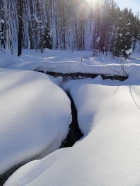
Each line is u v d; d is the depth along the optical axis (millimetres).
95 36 26969
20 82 5598
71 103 6121
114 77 8164
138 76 7750
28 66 8477
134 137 2570
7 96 4340
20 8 11555
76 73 8359
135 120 3137
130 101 4289
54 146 3791
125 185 1784
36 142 3436
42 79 6496
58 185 2053
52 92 5523
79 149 2697
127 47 16953
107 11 27891
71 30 32938
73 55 17906
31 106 4145
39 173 2607
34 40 24047
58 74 8445
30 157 3250
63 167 2354
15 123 3496
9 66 8859
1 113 3605
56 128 4039
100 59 15250
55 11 33688
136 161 2078
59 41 31219
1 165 2855
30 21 22141
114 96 5027
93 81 7906
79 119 4750
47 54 17359
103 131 3033
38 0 24547
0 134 3160
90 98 5512
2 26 14594
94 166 2166
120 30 18922
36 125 3730
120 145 2447
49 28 22281
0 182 2816
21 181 2512
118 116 3516
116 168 2041
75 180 2037
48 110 4371
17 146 3170
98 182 1911
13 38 26297
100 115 4074
